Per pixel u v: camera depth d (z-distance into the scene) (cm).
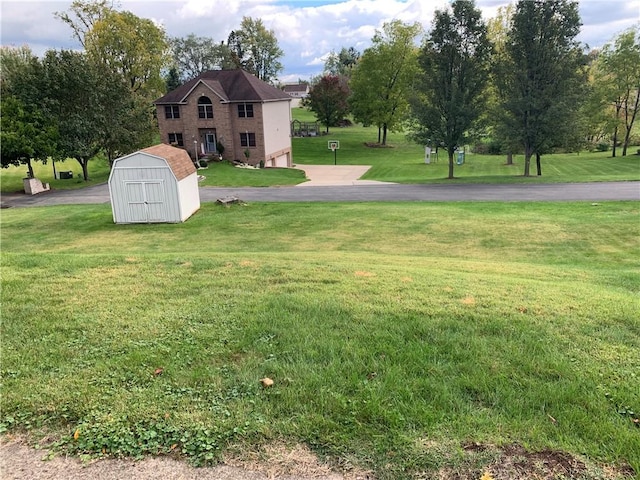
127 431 283
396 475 247
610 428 281
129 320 457
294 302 509
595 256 1249
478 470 249
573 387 327
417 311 479
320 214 1923
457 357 374
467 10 2772
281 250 1385
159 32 4678
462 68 2880
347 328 433
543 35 2694
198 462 258
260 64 7431
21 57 4603
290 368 356
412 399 315
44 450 271
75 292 554
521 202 2022
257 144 4056
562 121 2764
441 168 4084
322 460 259
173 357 378
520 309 491
